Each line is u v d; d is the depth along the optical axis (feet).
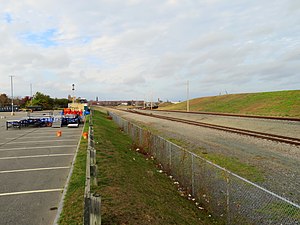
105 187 24.04
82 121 113.09
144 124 127.54
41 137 64.69
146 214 19.53
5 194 23.30
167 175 37.83
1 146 50.83
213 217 23.26
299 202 24.82
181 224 19.85
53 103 385.29
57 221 17.12
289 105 142.92
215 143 61.26
